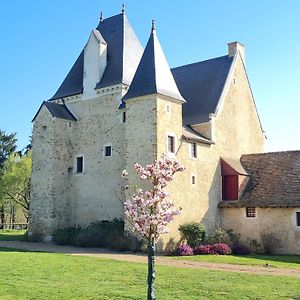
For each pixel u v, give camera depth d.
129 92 26.17
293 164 28.77
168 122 25.45
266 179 28.97
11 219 60.84
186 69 35.16
